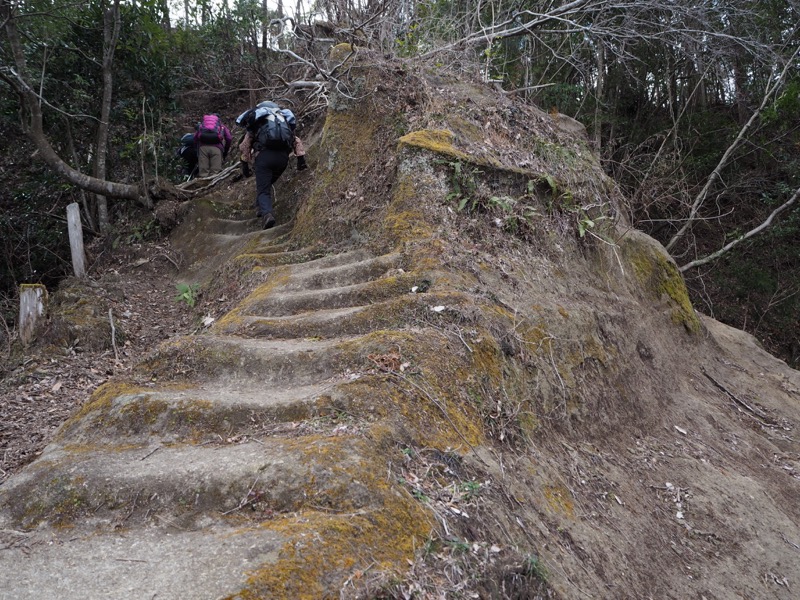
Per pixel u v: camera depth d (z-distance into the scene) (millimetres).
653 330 7395
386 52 8273
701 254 15664
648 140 14500
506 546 2881
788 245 15570
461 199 5848
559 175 7109
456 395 3723
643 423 5750
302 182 8344
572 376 5000
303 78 10453
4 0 8469
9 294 10430
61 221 10930
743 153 15969
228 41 13445
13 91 9625
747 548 4723
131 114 10656
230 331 4551
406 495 2801
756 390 8344
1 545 2555
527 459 3840
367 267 5262
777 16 14922
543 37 12758
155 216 8992
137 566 2348
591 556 3475
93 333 6117
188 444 3193
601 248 7277
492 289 5066
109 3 10359
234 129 12570
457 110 7023
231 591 2123
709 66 13680
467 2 10055
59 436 3422
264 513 2619
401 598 2285
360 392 3367
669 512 4711
